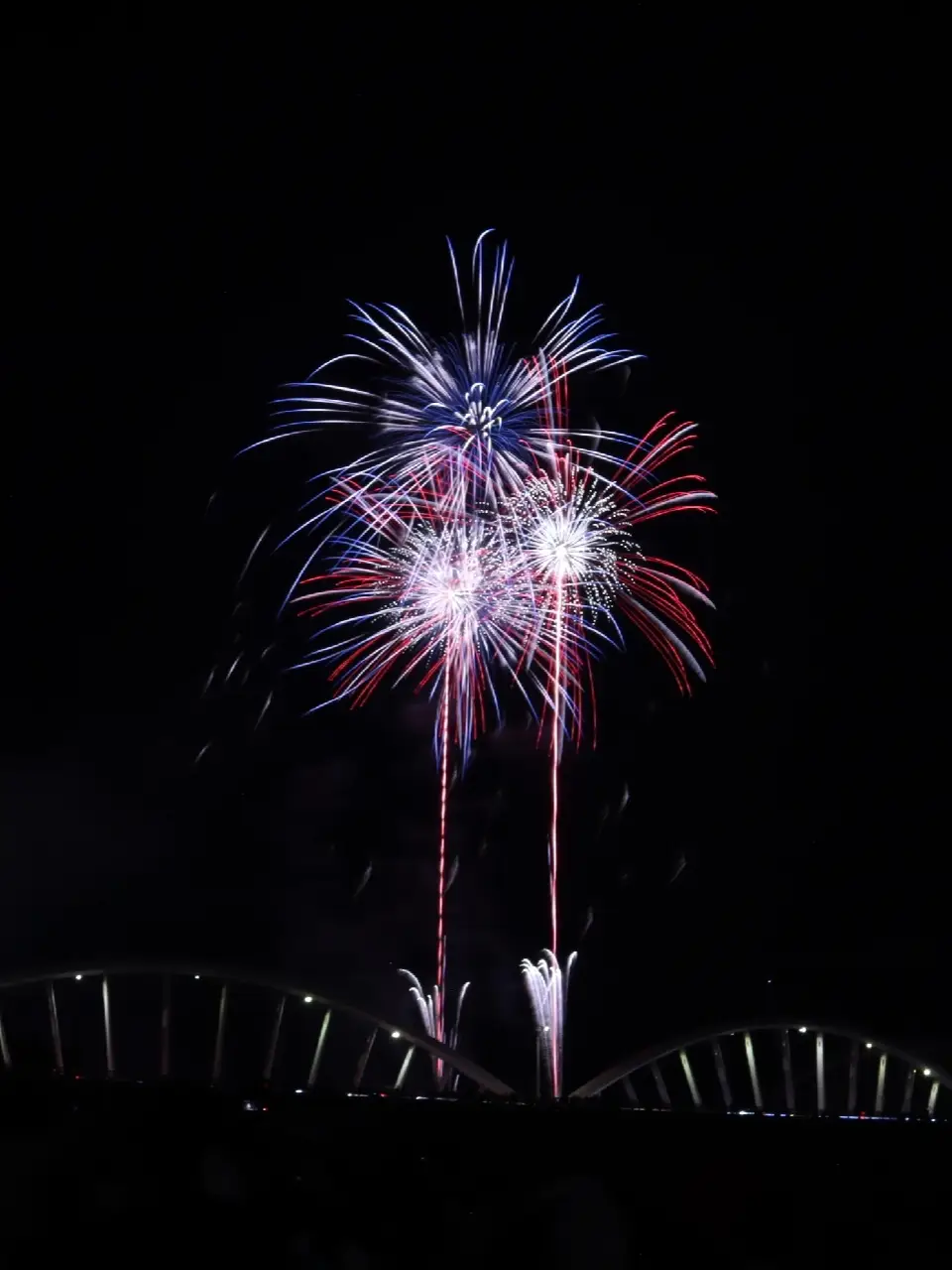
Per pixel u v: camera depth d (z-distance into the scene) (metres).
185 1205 16.88
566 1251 17.28
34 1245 15.83
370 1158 18.61
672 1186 18.89
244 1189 17.20
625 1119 20.80
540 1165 19.06
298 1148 18.62
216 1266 15.83
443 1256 16.66
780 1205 18.55
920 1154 20.09
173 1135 18.03
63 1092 19.20
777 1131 20.30
